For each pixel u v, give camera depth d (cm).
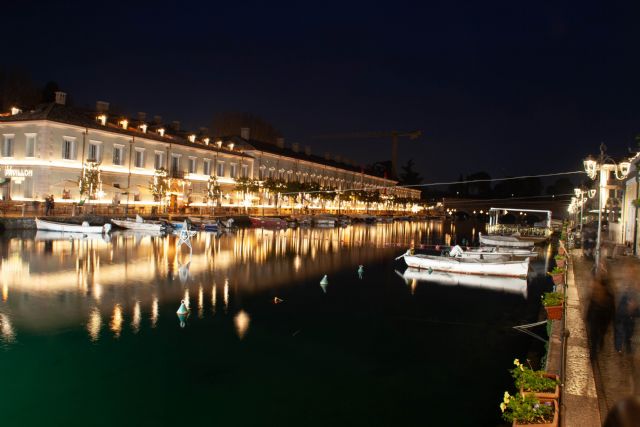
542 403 876
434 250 4922
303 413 1210
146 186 6862
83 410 1198
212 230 6388
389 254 4441
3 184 5669
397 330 1914
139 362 1495
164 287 2511
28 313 1945
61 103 6272
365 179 14788
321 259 3897
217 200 8044
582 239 4194
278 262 3612
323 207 11494
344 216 10444
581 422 863
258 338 1761
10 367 1430
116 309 2058
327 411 1222
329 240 5766
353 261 3828
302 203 10456
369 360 1577
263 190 9025
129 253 3716
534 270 3653
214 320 1961
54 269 2884
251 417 1187
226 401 1264
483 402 1285
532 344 1767
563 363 906
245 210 8888
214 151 8269
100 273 2816
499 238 5428
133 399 1259
